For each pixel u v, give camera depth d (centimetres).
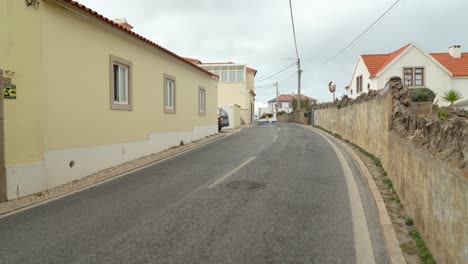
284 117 5191
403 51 2497
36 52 660
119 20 1515
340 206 532
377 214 494
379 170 789
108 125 916
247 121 3894
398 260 342
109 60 921
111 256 363
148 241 401
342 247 381
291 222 460
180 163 964
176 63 1409
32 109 651
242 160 980
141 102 1105
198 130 1698
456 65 2702
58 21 725
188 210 517
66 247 390
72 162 768
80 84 799
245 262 345
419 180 396
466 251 244
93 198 604
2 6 595
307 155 1073
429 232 347
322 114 2545
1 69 590
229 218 477
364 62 2762
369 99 1069
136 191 647
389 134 689
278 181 704
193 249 377
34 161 655
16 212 530
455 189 268
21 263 353
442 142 355
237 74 3831
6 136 598
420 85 2500
